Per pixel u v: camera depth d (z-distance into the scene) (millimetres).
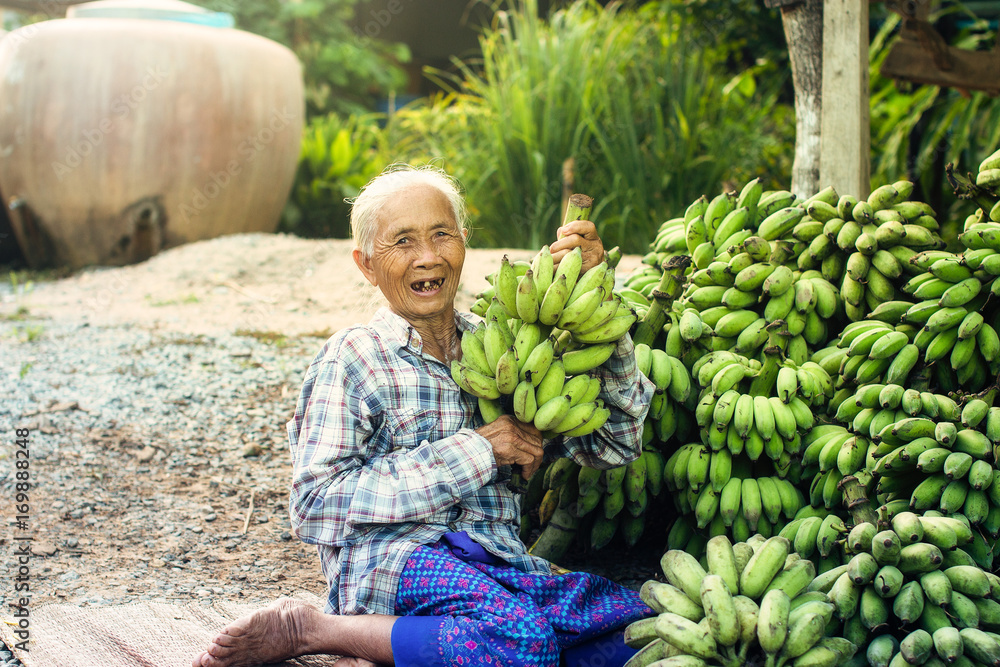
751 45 8016
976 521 2002
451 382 1983
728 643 1632
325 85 10422
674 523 2576
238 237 7590
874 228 2568
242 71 7777
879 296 2531
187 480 3363
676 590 1792
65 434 3699
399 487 1840
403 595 1866
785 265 2715
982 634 1716
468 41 12688
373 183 2010
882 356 2342
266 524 3039
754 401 2350
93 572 2568
